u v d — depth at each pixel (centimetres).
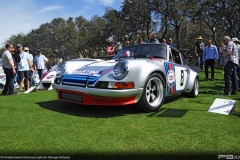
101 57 534
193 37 3416
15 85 870
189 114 356
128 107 402
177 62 486
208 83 792
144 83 351
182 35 3472
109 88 329
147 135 261
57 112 361
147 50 466
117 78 333
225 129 283
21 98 499
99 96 335
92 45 4488
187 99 502
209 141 245
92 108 392
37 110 375
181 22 2636
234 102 366
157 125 297
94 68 377
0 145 233
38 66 927
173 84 437
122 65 337
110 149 224
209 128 286
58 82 392
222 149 226
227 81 555
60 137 253
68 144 235
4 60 617
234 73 564
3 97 525
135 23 3247
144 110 363
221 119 327
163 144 237
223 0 2508
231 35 2559
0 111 368
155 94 389
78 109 384
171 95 445
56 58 5784
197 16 2683
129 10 3198
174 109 394
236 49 555
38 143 238
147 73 356
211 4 2566
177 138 253
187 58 2298
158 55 448
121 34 3634
